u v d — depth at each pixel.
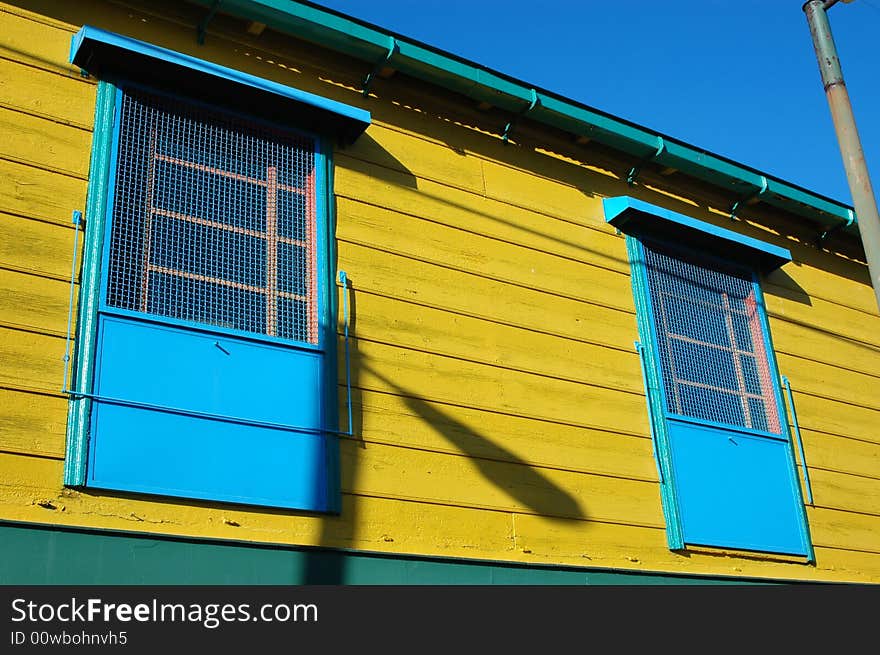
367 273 7.17
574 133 8.73
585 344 8.01
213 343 6.30
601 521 7.39
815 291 9.99
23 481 5.46
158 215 6.47
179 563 5.68
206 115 6.94
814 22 7.27
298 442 6.36
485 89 8.14
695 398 8.40
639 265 8.62
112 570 5.49
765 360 9.03
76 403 5.76
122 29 6.95
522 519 7.04
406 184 7.70
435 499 6.73
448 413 7.07
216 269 6.55
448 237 7.70
